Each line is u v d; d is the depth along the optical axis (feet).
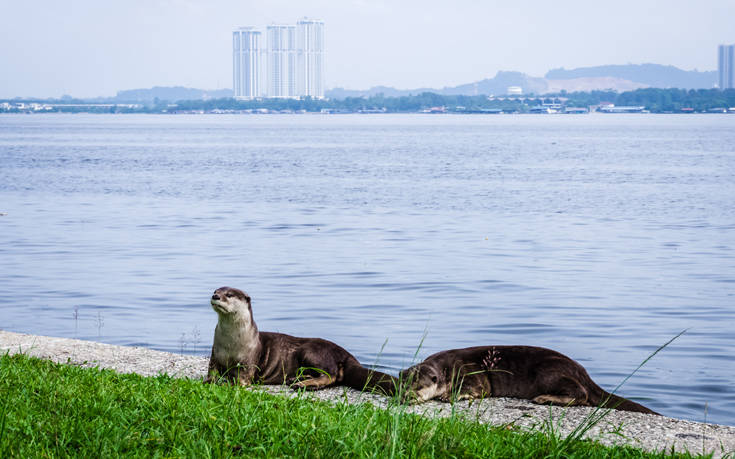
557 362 32.58
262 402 27.73
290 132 623.77
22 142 419.54
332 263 81.46
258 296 65.16
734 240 98.53
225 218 120.67
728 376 43.60
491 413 30.71
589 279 73.05
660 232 106.22
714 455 26.53
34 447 22.75
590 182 185.37
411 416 26.84
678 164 249.14
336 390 33.42
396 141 445.37
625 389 41.37
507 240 98.63
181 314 58.95
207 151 334.24
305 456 22.84
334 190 166.91
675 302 63.31
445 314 58.85
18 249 90.68
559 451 24.30
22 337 42.63
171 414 25.98
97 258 84.53
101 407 26.30
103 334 52.80
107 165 245.65
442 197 152.66
